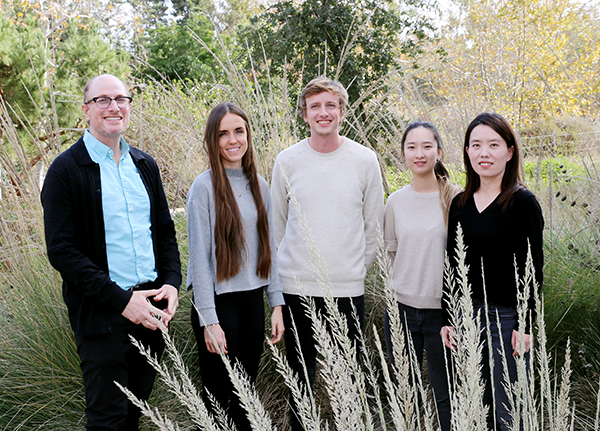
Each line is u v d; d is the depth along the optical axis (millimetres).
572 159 4422
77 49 8031
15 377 2471
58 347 2572
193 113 3963
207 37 15383
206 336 2020
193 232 2072
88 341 1794
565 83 8688
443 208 2227
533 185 3549
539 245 1920
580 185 3551
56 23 11445
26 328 2650
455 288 2078
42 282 2727
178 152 3740
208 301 2025
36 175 3131
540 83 8352
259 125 3445
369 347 2686
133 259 1897
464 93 3801
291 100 4977
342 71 5172
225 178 2082
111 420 1809
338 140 2318
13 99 5547
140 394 1982
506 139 1972
